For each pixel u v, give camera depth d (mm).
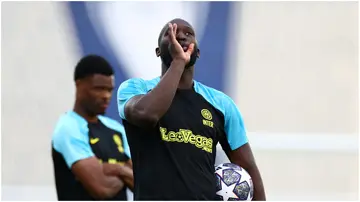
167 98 12422
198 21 34031
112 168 18000
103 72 18562
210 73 34469
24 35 36156
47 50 36031
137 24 33750
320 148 36250
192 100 13516
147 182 12773
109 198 17750
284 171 36344
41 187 35875
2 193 35188
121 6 33844
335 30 36281
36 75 36219
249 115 36250
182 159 12812
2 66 36156
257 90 35969
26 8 36094
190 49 13352
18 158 36156
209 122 13430
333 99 36406
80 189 17859
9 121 36281
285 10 36125
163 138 12875
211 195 12961
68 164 17766
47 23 35906
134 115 12484
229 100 14258
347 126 36406
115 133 19016
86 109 18531
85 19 34594
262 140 36156
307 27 36219
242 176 13672
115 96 32188
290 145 36250
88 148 17969
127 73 33375
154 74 33438
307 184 36156
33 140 36281
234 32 34875
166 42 13391
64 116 18500
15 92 36312
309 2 36188
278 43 36094
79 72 18594
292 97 36312
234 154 14320
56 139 18016
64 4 35250
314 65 36312
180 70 12789
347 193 36219
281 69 36125
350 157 36219
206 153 13148
